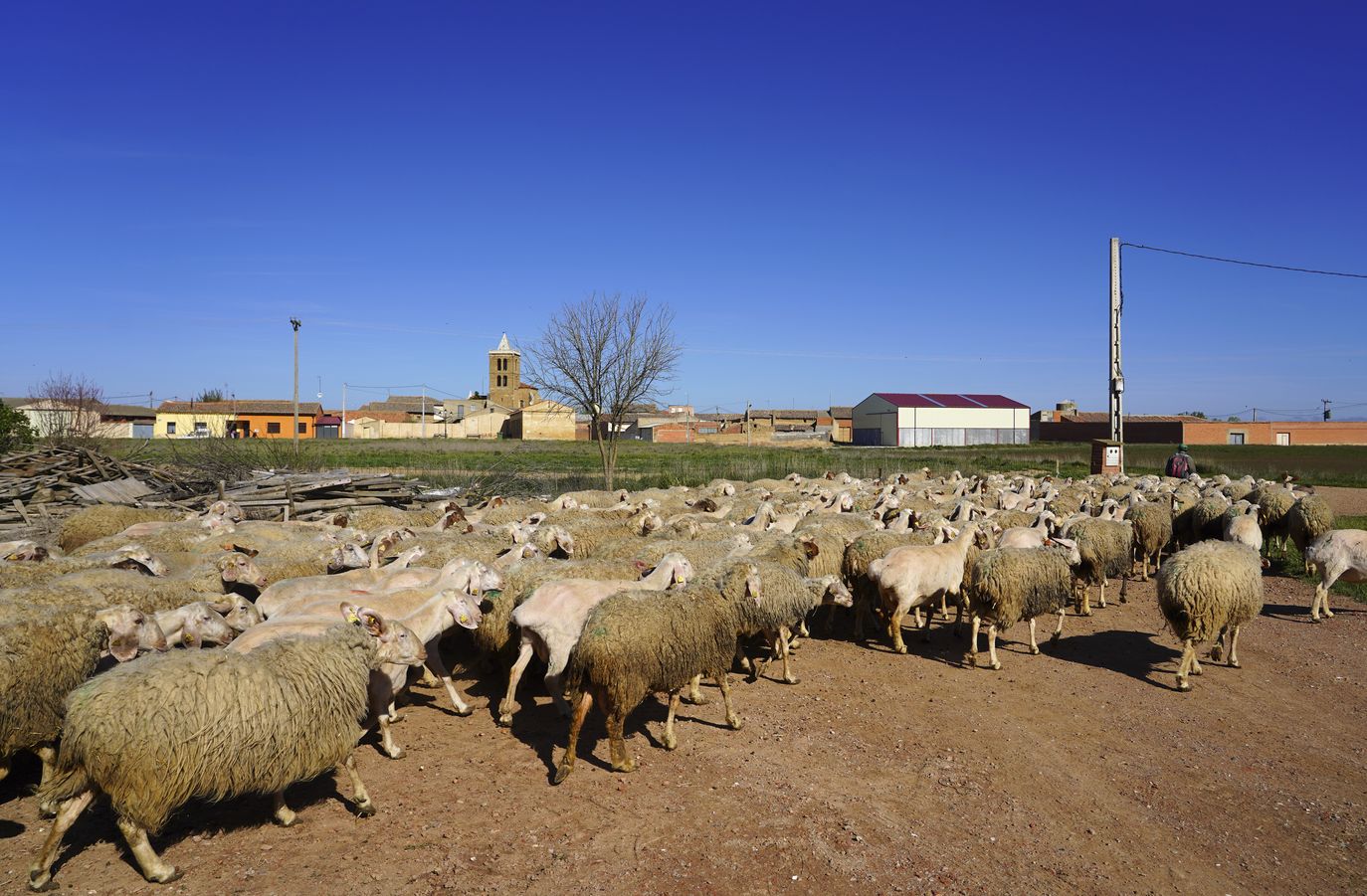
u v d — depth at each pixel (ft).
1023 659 40.16
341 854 21.18
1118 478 100.78
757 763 27.40
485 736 29.25
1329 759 28.86
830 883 20.66
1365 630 46.24
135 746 18.66
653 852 21.72
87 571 30.68
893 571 40.24
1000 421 365.20
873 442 378.94
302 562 38.73
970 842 22.81
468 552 41.06
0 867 20.07
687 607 27.63
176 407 341.82
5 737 22.18
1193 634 36.01
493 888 19.90
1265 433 325.21
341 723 22.29
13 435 89.10
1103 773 27.40
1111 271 108.99
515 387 472.03
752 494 75.46
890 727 30.86
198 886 19.60
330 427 395.34
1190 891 20.86
